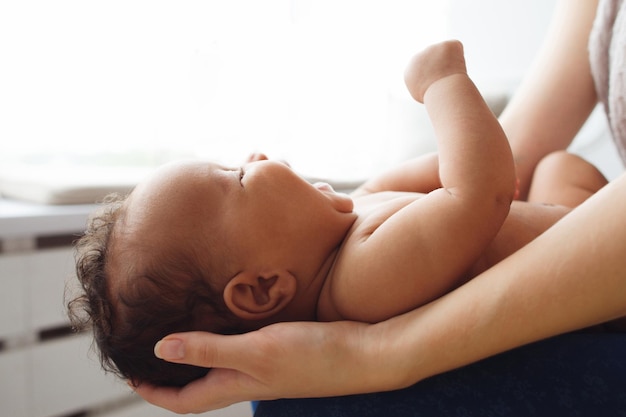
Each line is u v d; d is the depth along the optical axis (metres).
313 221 0.63
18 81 1.38
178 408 0.57
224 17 1.70
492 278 0.45
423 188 0.83
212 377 0.54
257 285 0.62
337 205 0.66
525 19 2.05
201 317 0.62
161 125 1.65
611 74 0.81
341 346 0.48
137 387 0.62
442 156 0.55
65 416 1.14
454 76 0.59
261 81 1.82
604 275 0.39
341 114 2.09
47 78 1.42
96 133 1.53
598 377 0.45
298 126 1.97
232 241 0.61
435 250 0.52
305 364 0.48
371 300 0.54
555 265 0.41
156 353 0.52
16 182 1.27
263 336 0.51
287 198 0.62
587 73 1.01
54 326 1.10
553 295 0.41
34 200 1.20
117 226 0.65
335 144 2.09
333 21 2.00
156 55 1.59
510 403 0.46
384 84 2.18
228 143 1.76
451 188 0.53
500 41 2.14
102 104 1.52
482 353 0.43
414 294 0.53
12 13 1.33
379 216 0.61
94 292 0.64
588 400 0.45
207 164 0.66
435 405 0.47
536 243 0.44
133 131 1.60
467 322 0.43
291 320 0.65
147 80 1.59
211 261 0.61
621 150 0.88
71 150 1.50
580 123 1.05
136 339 0.62
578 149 1.83
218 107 1.72
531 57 2.05
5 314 1.03
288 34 1.88
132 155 1.62
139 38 1.55
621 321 0.58
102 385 1.19
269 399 0.53
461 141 0.54
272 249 0.61
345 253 0.59
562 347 0.47
